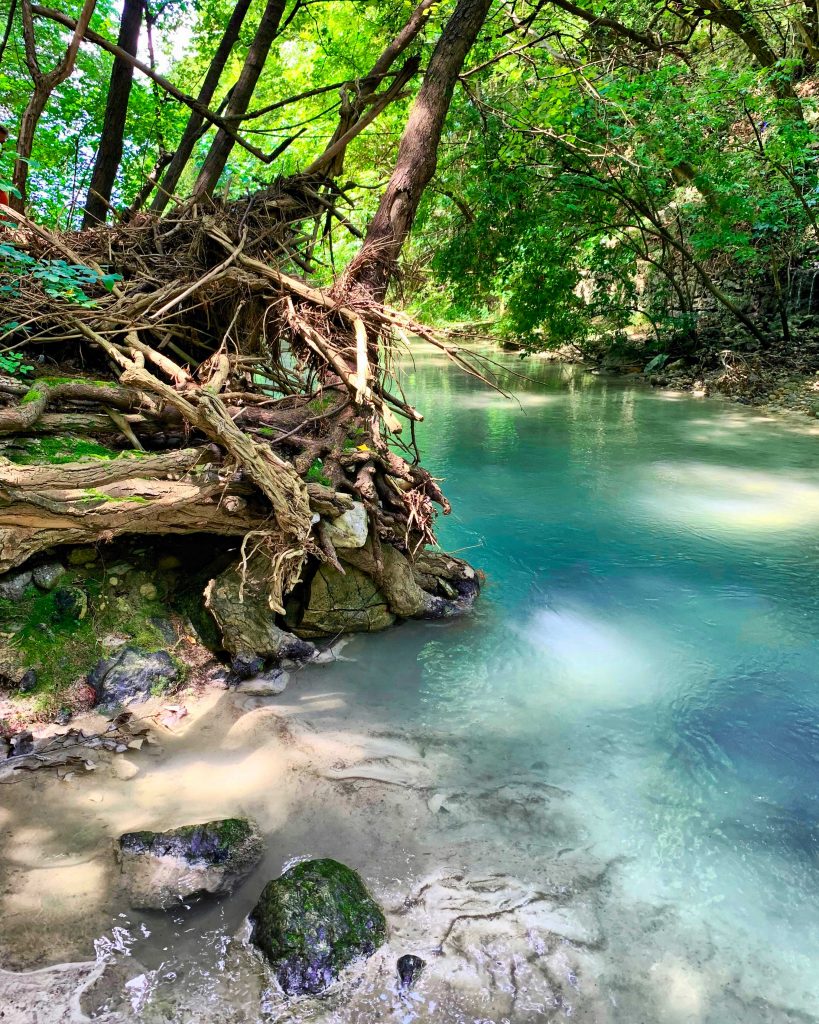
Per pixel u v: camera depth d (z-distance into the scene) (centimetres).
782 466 743
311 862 224
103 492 316
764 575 483
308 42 1074
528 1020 185
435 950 203
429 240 1134
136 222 487
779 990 195
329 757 286
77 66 835
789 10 1135
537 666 366
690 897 225
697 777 283
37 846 233
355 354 392
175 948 200
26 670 305
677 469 734
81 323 368
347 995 189
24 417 322
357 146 1023
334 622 378
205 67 1080
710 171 1045
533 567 495
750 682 355
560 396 1178
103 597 341
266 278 415
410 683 345
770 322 1315
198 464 344
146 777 270
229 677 336
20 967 192
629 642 394
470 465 750
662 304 1460
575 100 995
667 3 1115
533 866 235
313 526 353
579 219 1145
